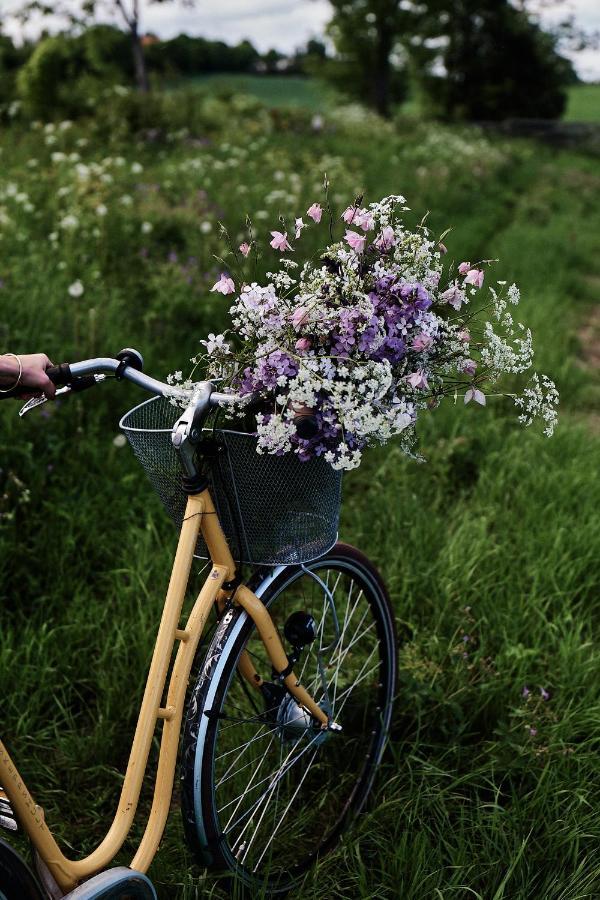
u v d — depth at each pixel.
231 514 1.89
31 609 3.04
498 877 2.11
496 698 2.70
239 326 1.90
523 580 3.23
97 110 13.46
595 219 13.47
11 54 19.44
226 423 1.93
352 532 3.67
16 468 3.57
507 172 17.92
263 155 12.07
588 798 2.35
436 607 3.05
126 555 3.26
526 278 8.41
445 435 4.64
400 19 31.89
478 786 2.38
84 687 2.79
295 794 2.30
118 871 1.69
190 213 7.29
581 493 3.90
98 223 6.19
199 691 1.90
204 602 1.90
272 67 56.56
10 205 6.80
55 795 2.44
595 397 5.69
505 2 34.94
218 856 1.96
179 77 19.27
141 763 1.82
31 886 1.60
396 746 2.59
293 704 2.18
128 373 1.85
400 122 22.92
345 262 1.81
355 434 1.79
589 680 2.77
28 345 4.33
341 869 2.23
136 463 3.82
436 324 1.86
